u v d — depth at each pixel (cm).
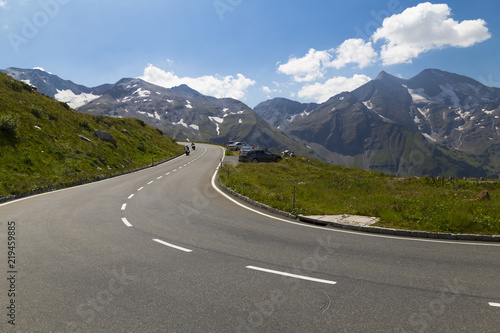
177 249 733
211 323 411
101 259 651
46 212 1152
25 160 2258
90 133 3772
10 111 2864
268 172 2972
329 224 1059
